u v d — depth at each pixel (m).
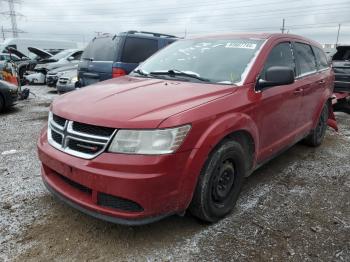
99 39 8.02
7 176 4.17
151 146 2.56
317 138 5.62
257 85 3.50
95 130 2.67
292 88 4.14
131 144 2.56
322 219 3.37
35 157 4.91
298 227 3.21
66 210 3.35
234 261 2.69
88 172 2.62
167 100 2.89
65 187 2.99
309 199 3.79
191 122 2.70
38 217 3.22
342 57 10.10
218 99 3.04
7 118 7.86
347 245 2.95
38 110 8.99
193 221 3.23
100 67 7.62
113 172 2.54
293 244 2.94
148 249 2.81
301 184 4.20
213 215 3.13
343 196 3.90
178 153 2.63
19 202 3.50
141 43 7.64
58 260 2.65
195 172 2.76
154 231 3.05
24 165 4.57
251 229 3.14
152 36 7.87
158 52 4.53
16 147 5.41
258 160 3.71
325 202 3.74
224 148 3.02
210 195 3.02
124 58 7.39
